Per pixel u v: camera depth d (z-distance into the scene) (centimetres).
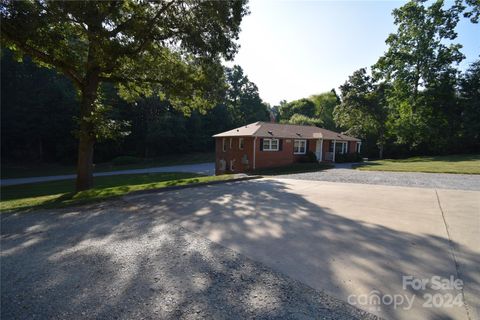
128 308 246
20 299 266
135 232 472
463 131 2700
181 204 694
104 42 943
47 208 697
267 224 499
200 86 1267
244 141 2117
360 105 3070
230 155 2300
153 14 1061
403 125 2719
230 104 4903
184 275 307
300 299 252
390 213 552
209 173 2438
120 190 909
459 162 1828
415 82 2761
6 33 846
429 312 226
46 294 274
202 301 253
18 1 745
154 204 704
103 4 878
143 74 1246
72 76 1114
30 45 952
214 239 426
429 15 2580
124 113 3809
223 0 1034
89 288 284
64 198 891
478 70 2775
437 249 359
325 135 2528
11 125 3184
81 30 1009
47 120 3316
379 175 1277
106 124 1061
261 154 2077
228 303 249
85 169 1105
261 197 762
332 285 275
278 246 389
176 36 1095
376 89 3055
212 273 311
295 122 4525
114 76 1201
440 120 2745
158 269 324
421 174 1265
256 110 5044
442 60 2612
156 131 3669
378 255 345
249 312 233
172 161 3709
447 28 2538
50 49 968
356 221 501
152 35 1058
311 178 1208
